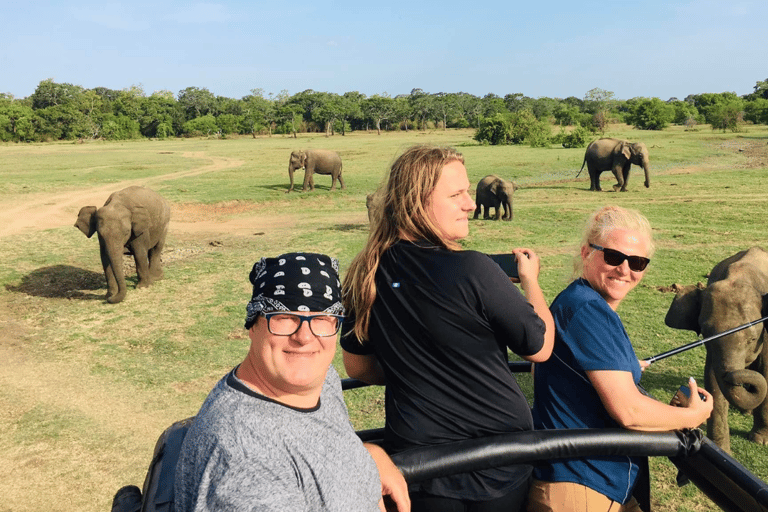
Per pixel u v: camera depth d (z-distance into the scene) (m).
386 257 1.80
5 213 25.00
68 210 25.80
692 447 1.84
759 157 42.84
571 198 26.23
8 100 147.25
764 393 5.35
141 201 14.05
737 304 5.62
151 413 8.48
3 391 9.29
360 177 36.69
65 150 72.81
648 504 2.02
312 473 1.20
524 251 2.08
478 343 1.69
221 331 11.41
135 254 14.27
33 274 16.11
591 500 1.86
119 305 13.30
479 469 1.67
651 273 13.66
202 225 23.30
